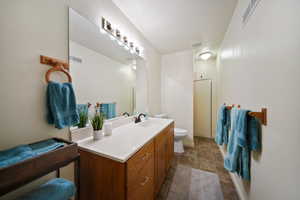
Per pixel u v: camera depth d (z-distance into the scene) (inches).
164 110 118.4
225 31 76.5
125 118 66.6
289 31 23.5
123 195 30.0
